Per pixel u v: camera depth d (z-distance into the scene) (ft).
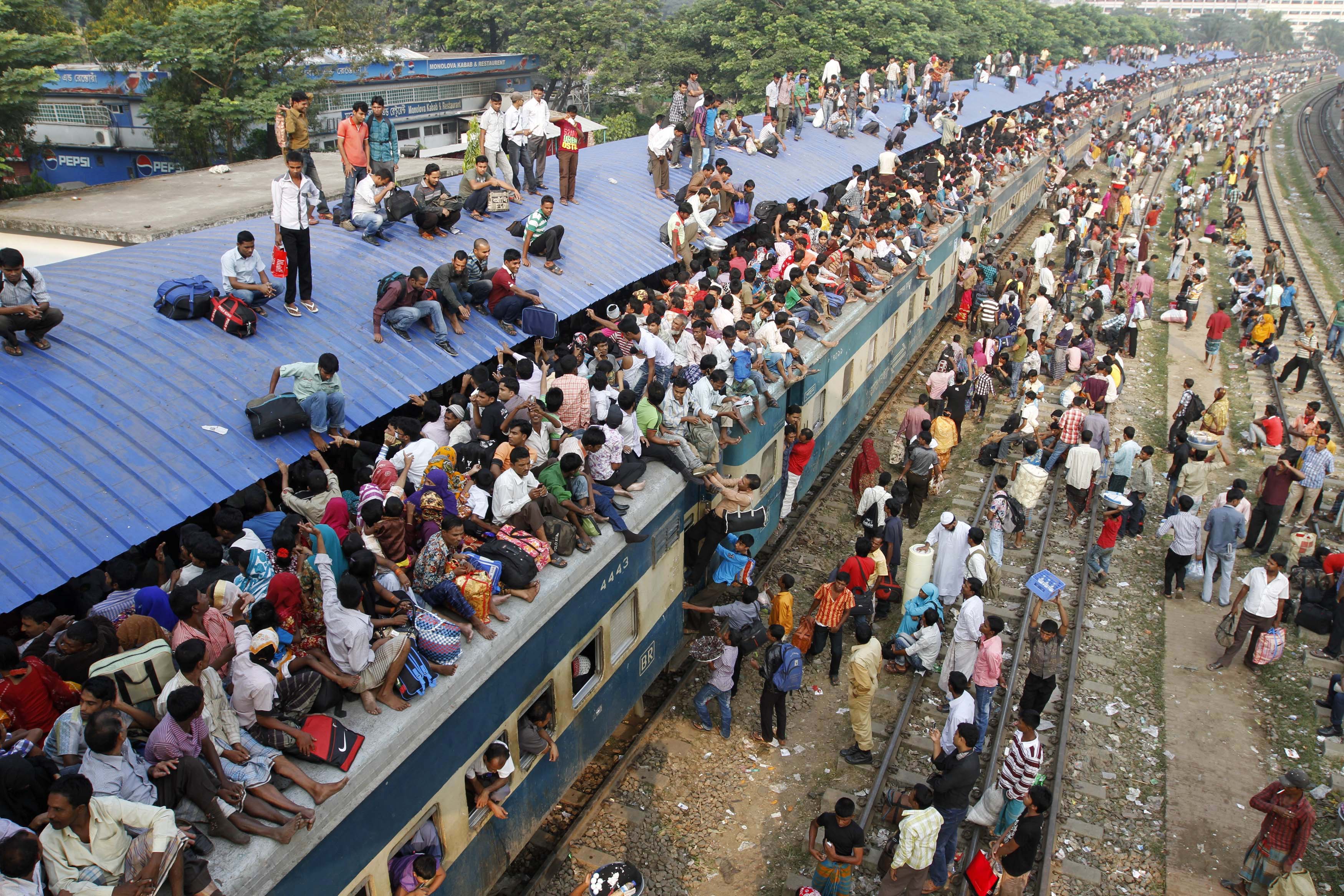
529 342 39.75
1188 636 42.78
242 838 17.80
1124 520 50.85
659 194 57.21
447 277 35.94
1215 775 34.76
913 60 148.25
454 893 23.79
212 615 21.08
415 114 132.05
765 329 41.47
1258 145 195.72
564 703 27.96
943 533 40.63
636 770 33.99
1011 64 169.37
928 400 59.67
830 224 61.41
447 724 22.29
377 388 31.96
